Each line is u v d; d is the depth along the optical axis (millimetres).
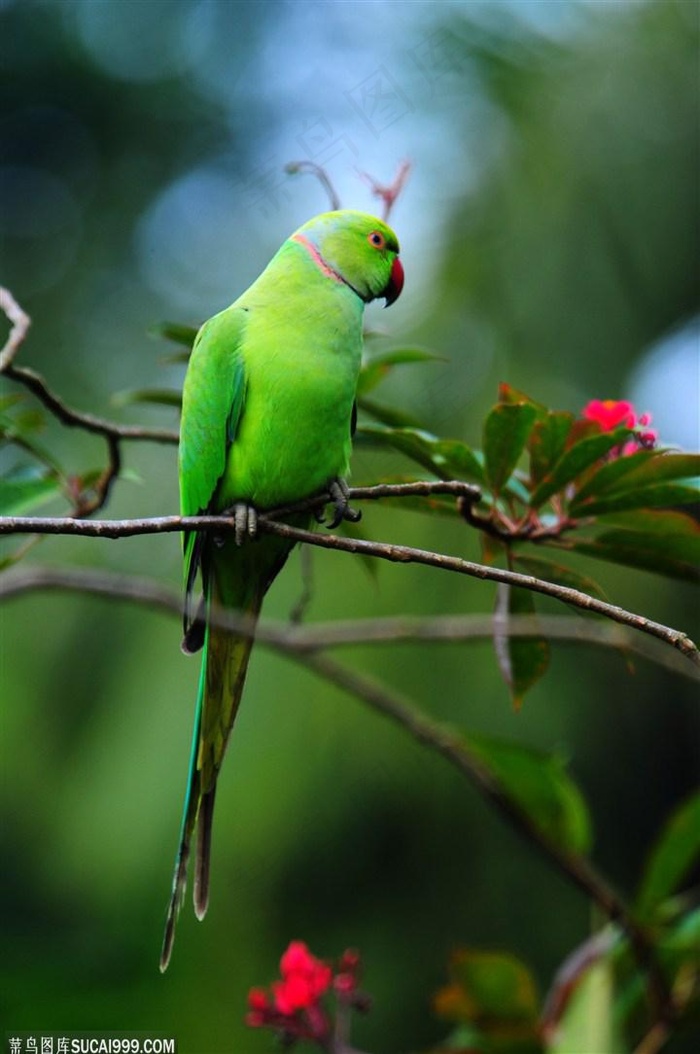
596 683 11523
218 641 6145
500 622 5941
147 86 15000
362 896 11320
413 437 5684
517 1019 6367
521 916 11414
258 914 11055
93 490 6773
